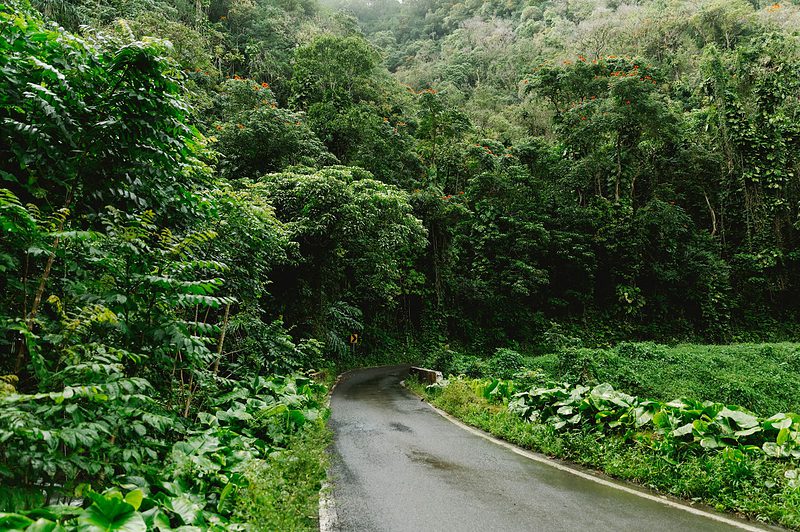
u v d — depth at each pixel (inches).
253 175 746.8
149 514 127.0
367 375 881.5
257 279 331.3
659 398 631.2
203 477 174.4
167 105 187.3
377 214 700.0
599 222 1363.2
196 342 185.6
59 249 162.7
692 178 1523.1
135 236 174.4
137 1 967.6
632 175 1397.6
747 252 1407.5
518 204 1323.8
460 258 1366.9
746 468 199.0
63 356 153.1
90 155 180.2
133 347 186.2
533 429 314.5
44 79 175.0
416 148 1295.5
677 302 1391.5
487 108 1925.4
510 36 2696.9
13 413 117.1
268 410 269.7
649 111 1263.5
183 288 184.7
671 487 210.4
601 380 690.2
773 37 1446.9
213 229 280.5
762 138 1398.9
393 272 864.3
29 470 135.3
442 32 3213.6
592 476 237.0
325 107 1011.3
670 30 2107.5
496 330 1284.4
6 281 169.2
